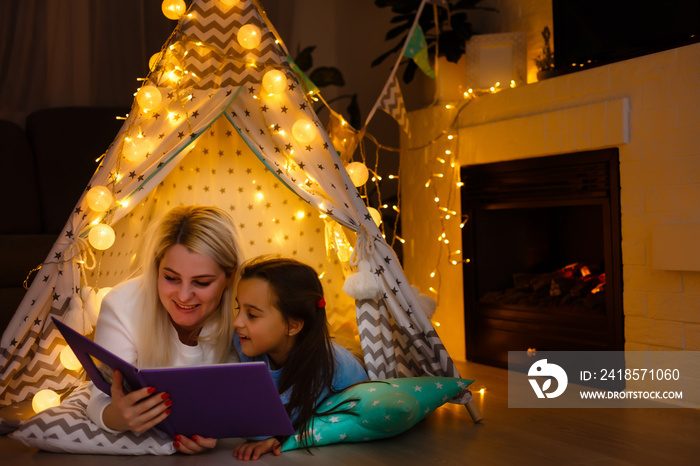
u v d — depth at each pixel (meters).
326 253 2.56
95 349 1.55
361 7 4.29
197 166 2.43
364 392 1.85
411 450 1.79
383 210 4.20
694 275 2.24
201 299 1.76
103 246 2.03
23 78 3.80
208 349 1.89
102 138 3.62
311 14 4.33
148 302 1.79
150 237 1.81
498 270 3.20
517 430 1.98
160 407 1.60
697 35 2.33
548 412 2.20
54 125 3.60
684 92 2.27
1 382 2.11
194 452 1.75
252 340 1.78
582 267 2.92
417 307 2.18
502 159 2.94
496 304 3.04
